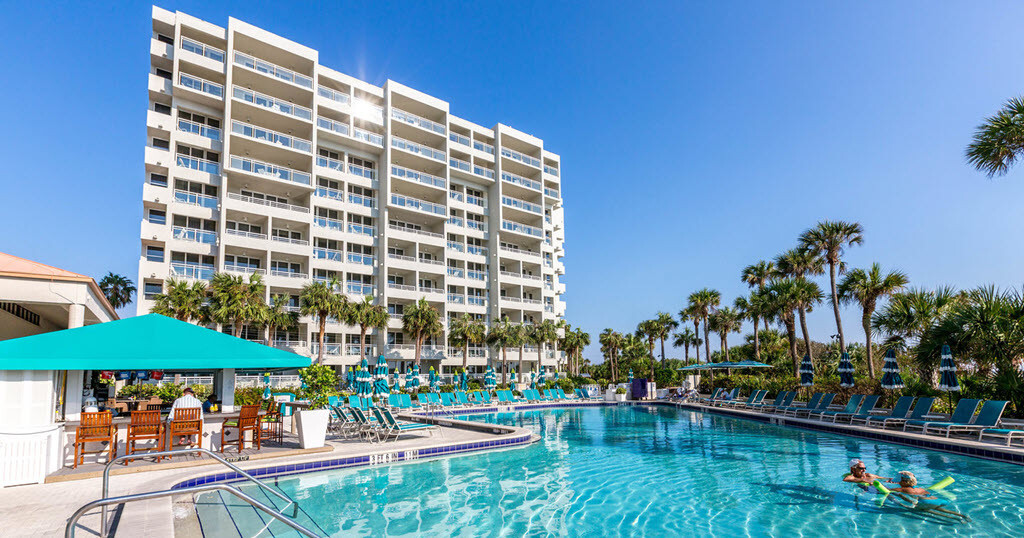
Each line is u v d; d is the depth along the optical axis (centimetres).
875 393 1977
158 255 3581
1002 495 835
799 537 658
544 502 845
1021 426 1291
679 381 4372
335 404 1558
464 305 5062
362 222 4641
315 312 3822
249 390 2889
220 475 936
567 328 6750
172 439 1078
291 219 4038
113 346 902
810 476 1006
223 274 3450
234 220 3950
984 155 1479
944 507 777
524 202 5716
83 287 1479
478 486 955
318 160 4419
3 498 729
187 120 3784
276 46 4122
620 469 1102
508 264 5741
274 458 1081
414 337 4506
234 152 4019
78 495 747
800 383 2438
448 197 5075
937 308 1812
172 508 720
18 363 816
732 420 2086
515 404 2764
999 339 1445
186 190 3706
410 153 4825
